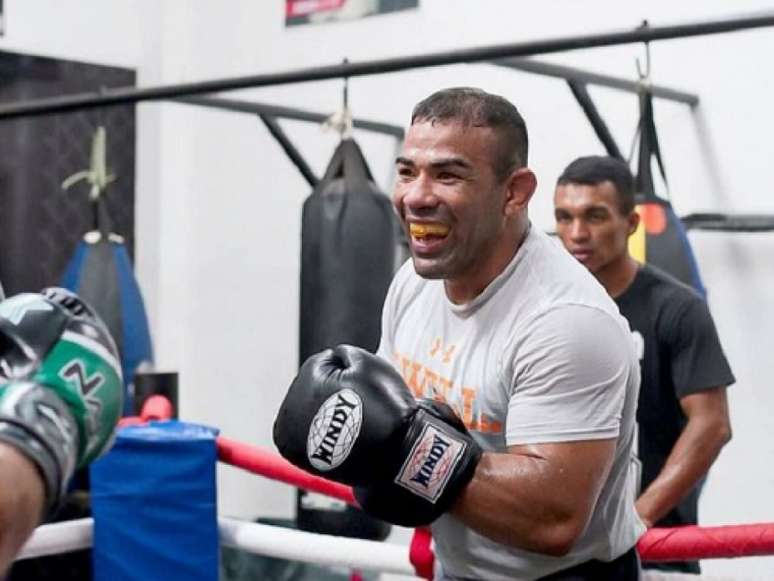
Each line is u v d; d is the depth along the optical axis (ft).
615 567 5.34
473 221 4.95
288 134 12.83
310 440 4.72
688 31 6.86
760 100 9.56
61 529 7.23
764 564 9.35
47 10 12.88
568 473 4.67
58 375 2.52
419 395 5.46
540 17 10.87
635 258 8.41
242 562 11.66
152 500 7.25
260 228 13.05
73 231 13.11
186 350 13.66
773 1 9.50
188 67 13.61
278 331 12.89
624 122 10.35
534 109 10.95
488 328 5.09
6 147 12.63
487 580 5.33
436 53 7.79
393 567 6.44
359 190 9.52
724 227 9.24
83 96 9.44
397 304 5.78
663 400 7.64
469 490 4.66
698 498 8.93
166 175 13.69
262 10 13.01
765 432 9.52
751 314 9.60
